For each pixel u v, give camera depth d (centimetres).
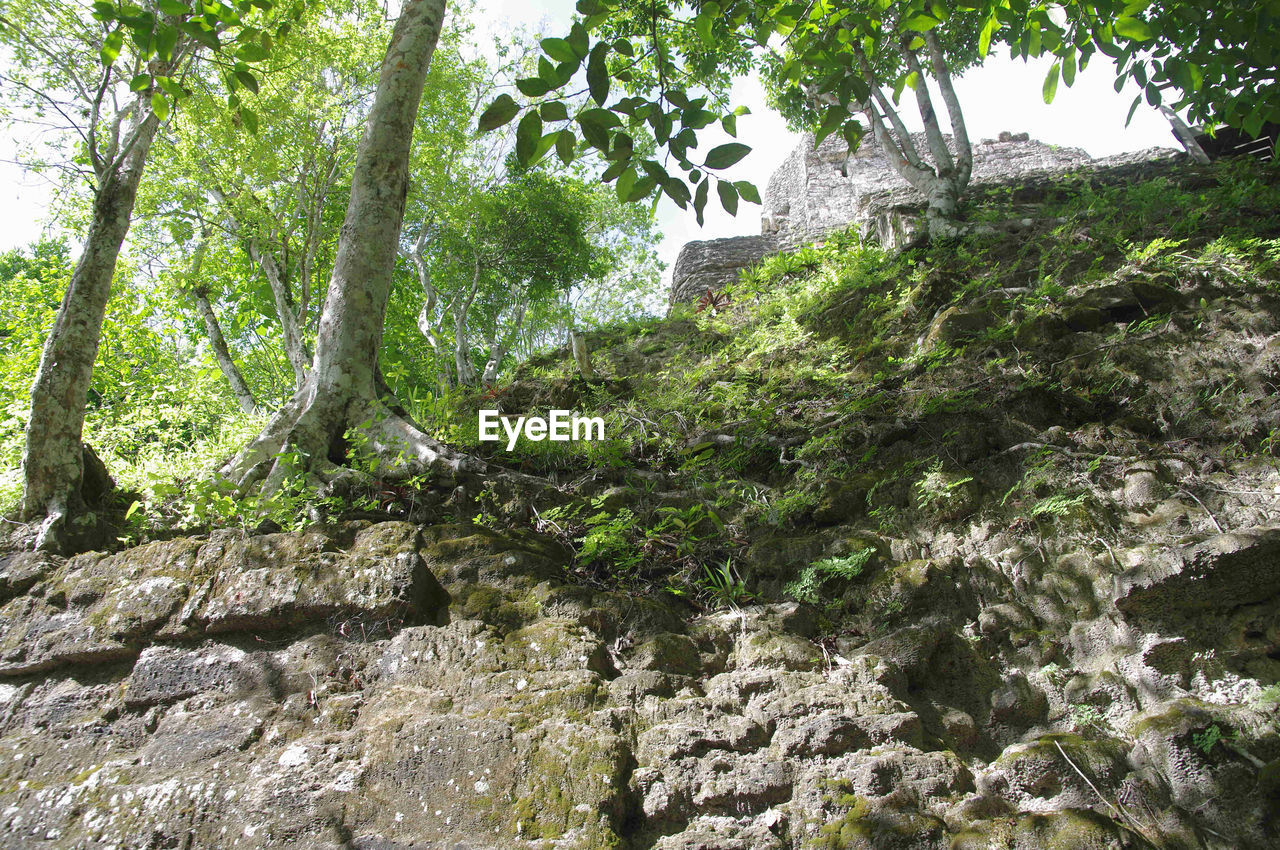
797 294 862
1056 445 426
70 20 621
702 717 301
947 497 408
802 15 429
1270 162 801
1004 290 613
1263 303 493
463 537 394
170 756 303
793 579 390
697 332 909
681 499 464
